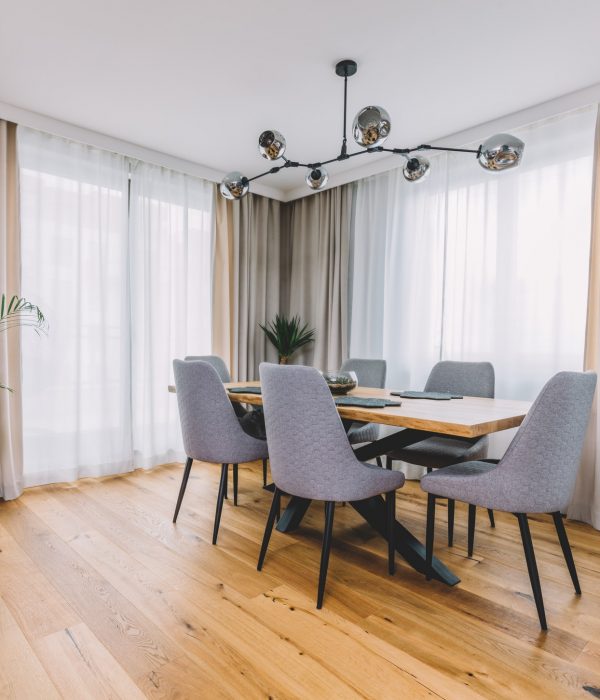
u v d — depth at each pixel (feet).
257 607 5.79
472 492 5.73
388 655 4.93
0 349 9.78
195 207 13.76
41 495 10.11
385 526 7.64
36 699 4.28
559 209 9.84
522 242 10.39
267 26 7.54
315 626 5.42
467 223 11.32
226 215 14.43
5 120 10.07
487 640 5.22
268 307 15.84
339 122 10.90
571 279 9.68
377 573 6.74
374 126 6.76
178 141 11.96
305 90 9.48
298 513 8.28
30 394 10.62
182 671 4.65
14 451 10.21
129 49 8.18
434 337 12.07
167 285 13.00
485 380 8.93
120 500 9.80
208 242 14.02
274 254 15.89
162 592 6.12
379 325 13.44
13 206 10.27
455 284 11.58
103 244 11.73
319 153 12.71
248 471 12.39
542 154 10.12
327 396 5.74
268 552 7.38
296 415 5.88
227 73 8.89
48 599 5.93
